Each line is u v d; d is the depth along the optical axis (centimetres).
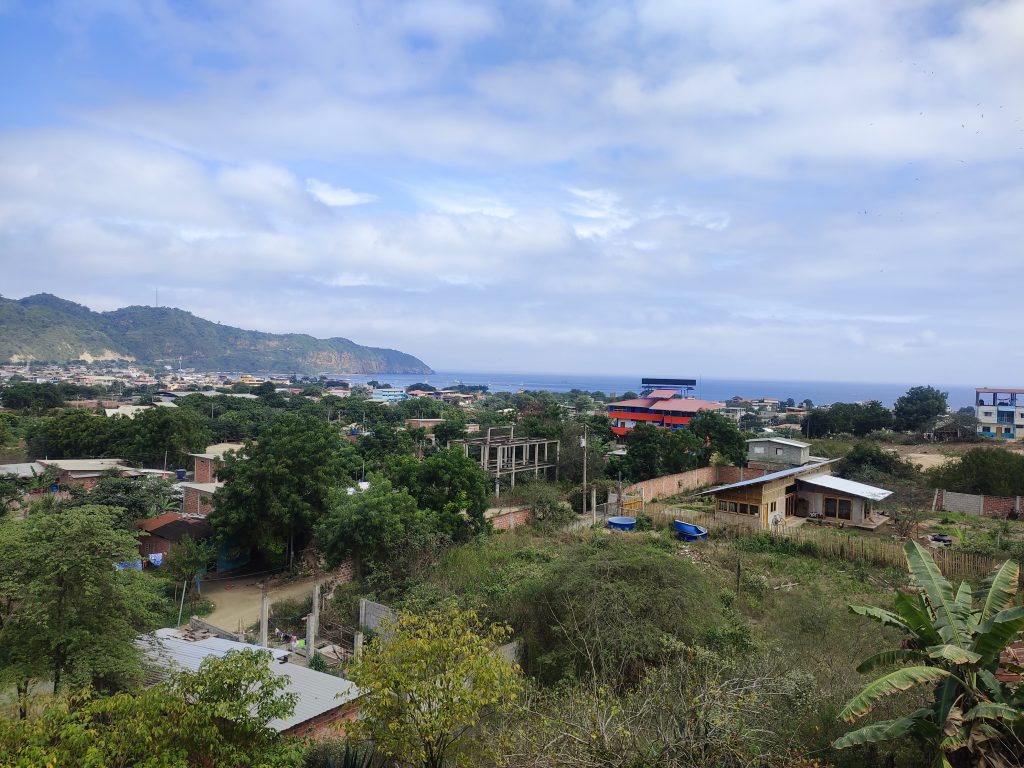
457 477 2858
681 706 869
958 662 732
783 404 15975
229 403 9388
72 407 9144
